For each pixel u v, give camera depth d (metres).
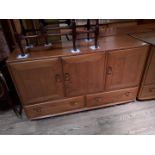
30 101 1.35
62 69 1.22
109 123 1.48
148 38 1.45
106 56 1.24
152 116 1.53
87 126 1.46
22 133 1.41
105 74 1.36
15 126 1.49
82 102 1.51
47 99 1.38
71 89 1.38
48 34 1.16
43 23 1.25
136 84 1.55
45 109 1.45
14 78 1.18
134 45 1.27
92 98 1.51
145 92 1.64
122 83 1.49
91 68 1.28
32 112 1.44
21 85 1.23
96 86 1.42
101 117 1.56
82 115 1.59
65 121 1.53
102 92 1.50
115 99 1.61
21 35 1.09
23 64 1.11
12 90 1.63
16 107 1.70
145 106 1.67
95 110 1.65
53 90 1.33
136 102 1.73
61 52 1.19
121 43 1.34
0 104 1.74
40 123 1.51
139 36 1.54
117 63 1.32
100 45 1.30
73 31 1.13
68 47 1.29
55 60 1.15
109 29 1.54
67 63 1.19
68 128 1.45
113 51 1.23
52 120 1.54
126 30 1.60
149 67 1.43
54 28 1.14
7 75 1.50
